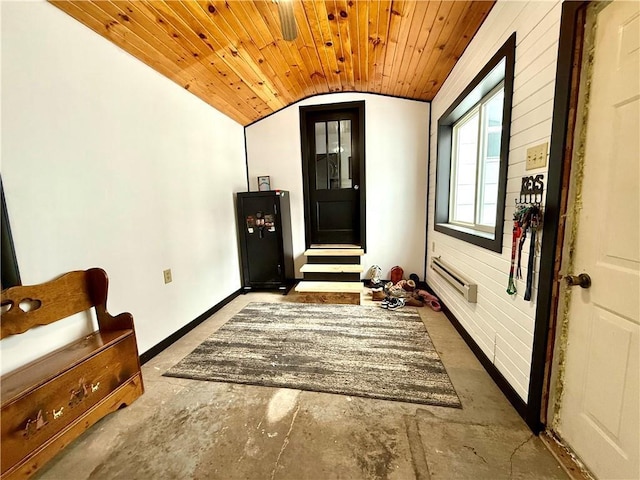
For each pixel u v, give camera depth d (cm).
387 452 126
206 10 181
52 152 150
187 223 262
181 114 255
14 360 132
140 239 208
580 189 112
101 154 178
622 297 96
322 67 281
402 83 305
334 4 188
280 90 318
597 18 101
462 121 276
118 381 154
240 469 121
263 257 362
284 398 164
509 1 157
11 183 133
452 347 216
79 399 134
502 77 187
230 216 345
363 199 367
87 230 169
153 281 220
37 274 144
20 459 112
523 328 143
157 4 167
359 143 363
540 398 131
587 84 106
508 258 159
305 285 340
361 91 348
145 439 138
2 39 129
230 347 225
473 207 267
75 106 162
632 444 94
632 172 91
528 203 139
